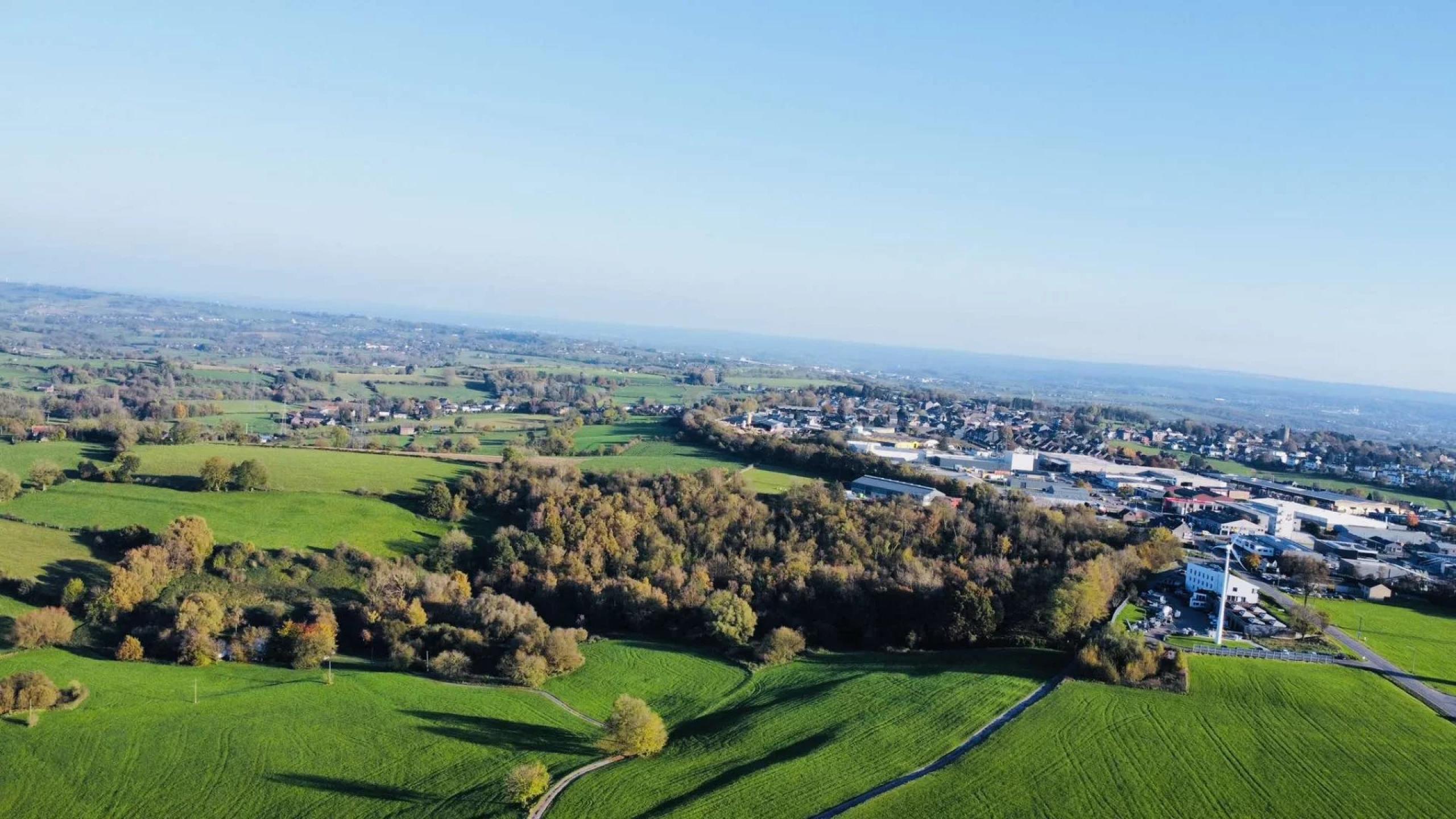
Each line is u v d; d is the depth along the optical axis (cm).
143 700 10338
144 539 14112
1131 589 13250
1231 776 8206
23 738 9300
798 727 9744
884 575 14100
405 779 8881
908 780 8375
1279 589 13838
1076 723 9250
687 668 12106
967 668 11250
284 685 10994
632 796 8388
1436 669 10612
